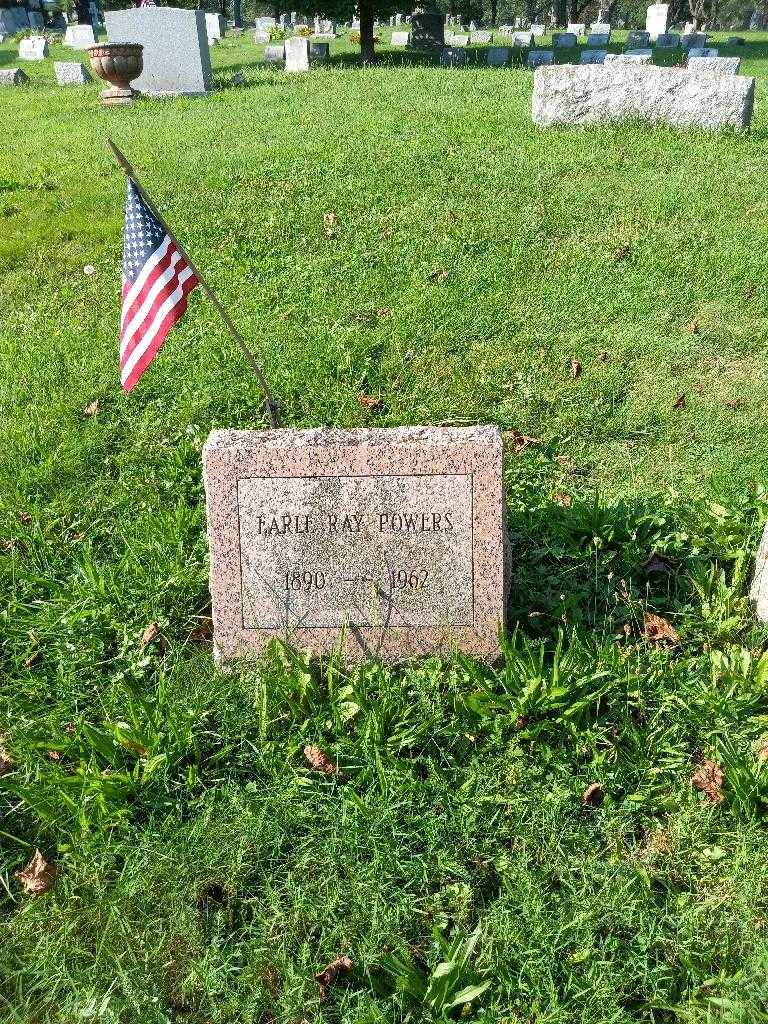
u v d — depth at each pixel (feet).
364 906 3.97
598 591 5.67
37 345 9.08
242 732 4.80
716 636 5.32
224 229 11.80
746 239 10.71
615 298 9.52
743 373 8.22
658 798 4.41
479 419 7.59
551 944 3.81
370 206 12.19
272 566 5.06
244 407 7.86
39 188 14.21
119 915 3.97
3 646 5.53
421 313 9.22
